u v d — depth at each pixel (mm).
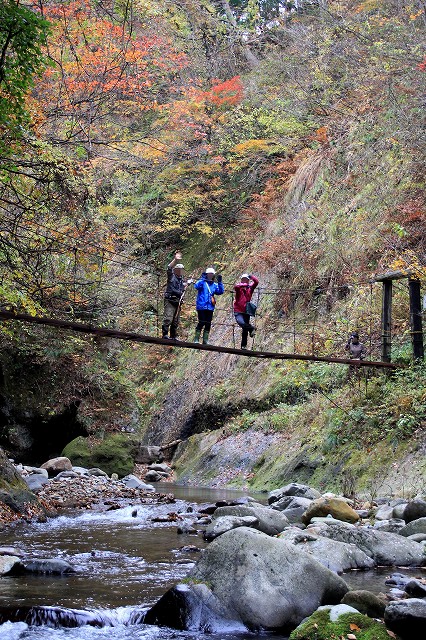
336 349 17531
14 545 8938
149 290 21250
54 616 5750
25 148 10773
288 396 18875
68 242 12039
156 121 21141
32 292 10383
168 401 25438
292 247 22391
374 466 13086
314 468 14711
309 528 8312
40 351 19891
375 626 5012
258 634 5559
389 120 20688
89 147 12836
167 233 30438
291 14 30984
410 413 13305
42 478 15500
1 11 7020
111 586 6793
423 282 16094
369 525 9617
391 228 18125
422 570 7500
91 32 13078
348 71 23219
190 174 27797
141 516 11867
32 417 19609
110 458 19375
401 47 20188
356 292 18359
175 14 27438
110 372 20125
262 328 22031
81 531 10195
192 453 20859
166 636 5488
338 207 21750
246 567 5949
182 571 7453
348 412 14922
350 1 25359
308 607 5793
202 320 11672
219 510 10266
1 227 10695
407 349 14945
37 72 7664
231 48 31453
